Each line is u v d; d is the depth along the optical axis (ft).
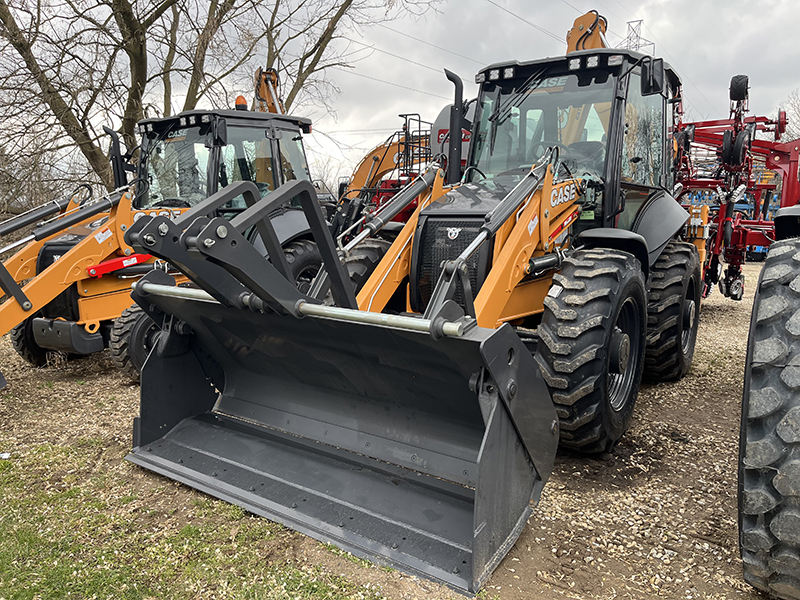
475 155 14.30
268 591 7.51
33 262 18.30
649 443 12.13
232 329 10.36
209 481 9.98
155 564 8.08
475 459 9.02
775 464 6.29
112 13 31.71
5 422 13.79
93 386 16.83
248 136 19.15
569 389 10.20
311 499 9.20
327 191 23.09
